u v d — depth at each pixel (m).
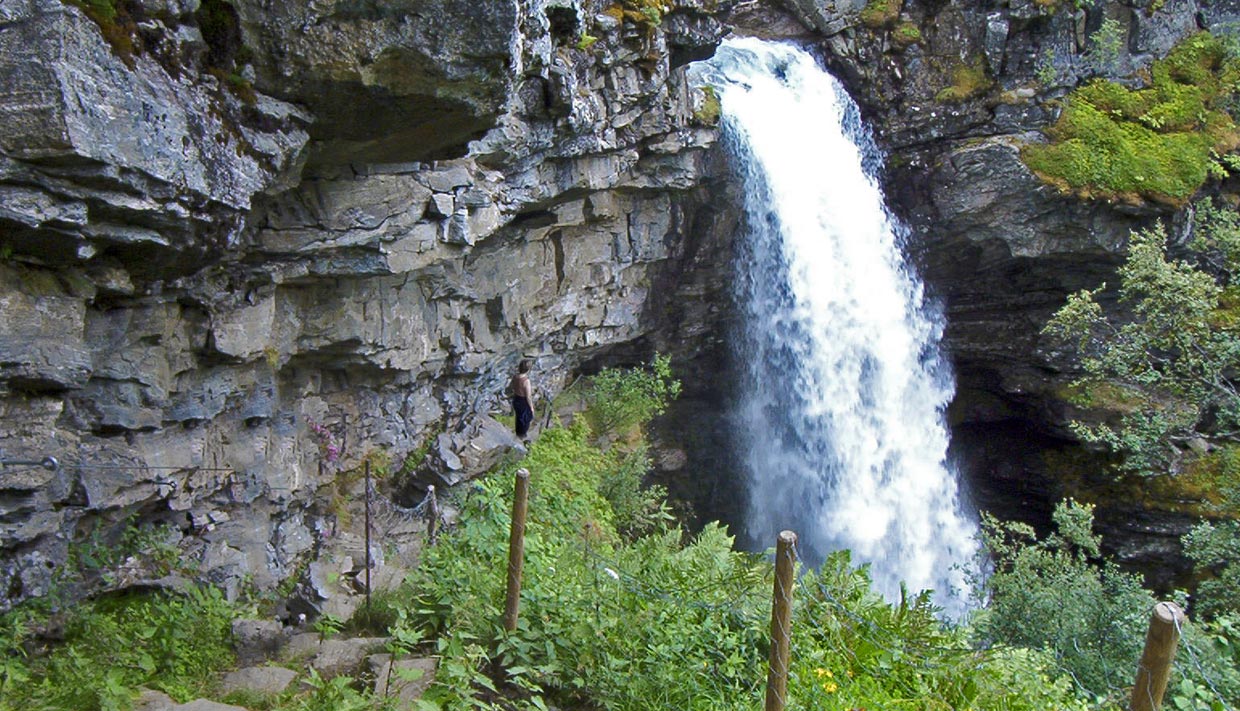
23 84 5.96
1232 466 19.23
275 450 10.52
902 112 20.55
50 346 7.02
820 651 7.58
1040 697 7.76
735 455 20.84
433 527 11.30
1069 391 21.00
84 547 7.93
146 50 6.57
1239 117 20.55
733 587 8.41
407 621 7.98
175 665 7.48
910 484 22.16
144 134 6.50
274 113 7.45
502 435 14.18
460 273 13.12
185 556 9.19
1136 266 16.36
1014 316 21.73
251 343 9.53
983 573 21.52
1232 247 17.59
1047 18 19.53
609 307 17.31
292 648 8.08
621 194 16.36
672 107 15.20
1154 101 20.14
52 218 6.30
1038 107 19.77
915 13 20.38
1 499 7.05
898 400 21.83
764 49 19.62
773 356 20.17
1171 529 19.61
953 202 20.20
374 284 11.39
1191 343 16.56
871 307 21.02
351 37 7.18
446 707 6.71
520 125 11.65
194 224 7.29
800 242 19.67
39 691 6.52
